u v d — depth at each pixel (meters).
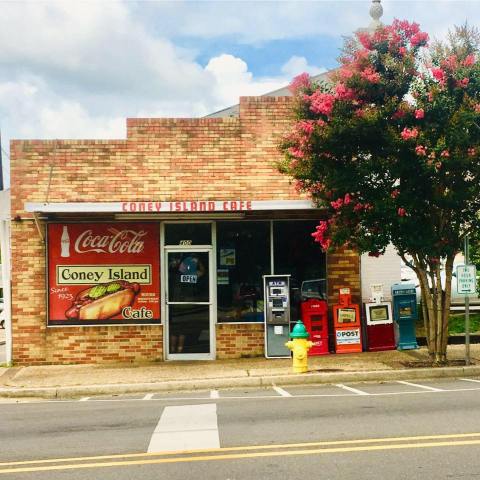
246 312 15.18
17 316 14.84
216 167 15.12
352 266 15.30
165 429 8.19
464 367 12.80
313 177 13.12
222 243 15.23
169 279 15.18
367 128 12.23
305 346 12.79
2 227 15.45
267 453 6.76
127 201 14.91
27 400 11.66
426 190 12.74
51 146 14.95
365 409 9.12
